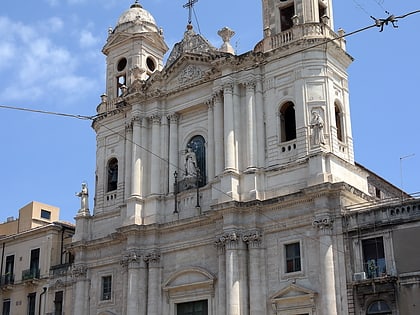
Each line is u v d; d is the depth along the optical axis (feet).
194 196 152.97
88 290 165.48
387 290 119.75
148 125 167.12
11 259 200.54
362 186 145.07
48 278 184.24
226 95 151.12
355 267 124.77
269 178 142.61
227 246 138.10
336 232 128.47
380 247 124.06
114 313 157.07
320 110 141.59
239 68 152.97
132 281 152.56
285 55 147.54
